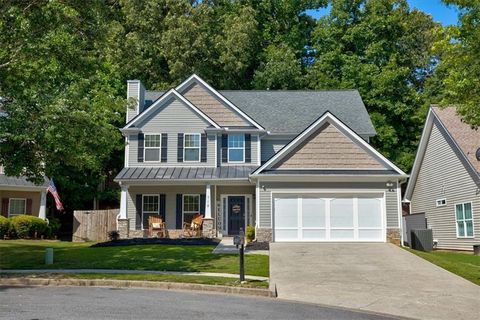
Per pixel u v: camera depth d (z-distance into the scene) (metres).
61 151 17.58
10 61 17.02
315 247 22.02
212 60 41.66
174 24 41.28
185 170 28.53
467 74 15.80
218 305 11.23
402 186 41.66
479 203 24.09
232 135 29.55
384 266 17.55
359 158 24.72
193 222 27.75
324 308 11.59
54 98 17.28
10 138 16.94
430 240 26.31
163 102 29.41
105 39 17.89
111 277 14.58
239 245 14.28
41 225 30.28
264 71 42.50
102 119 20.02
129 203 28.64
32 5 16.38
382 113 40.44
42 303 10.82
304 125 30.58
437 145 28.97
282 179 24.45
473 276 15.86
